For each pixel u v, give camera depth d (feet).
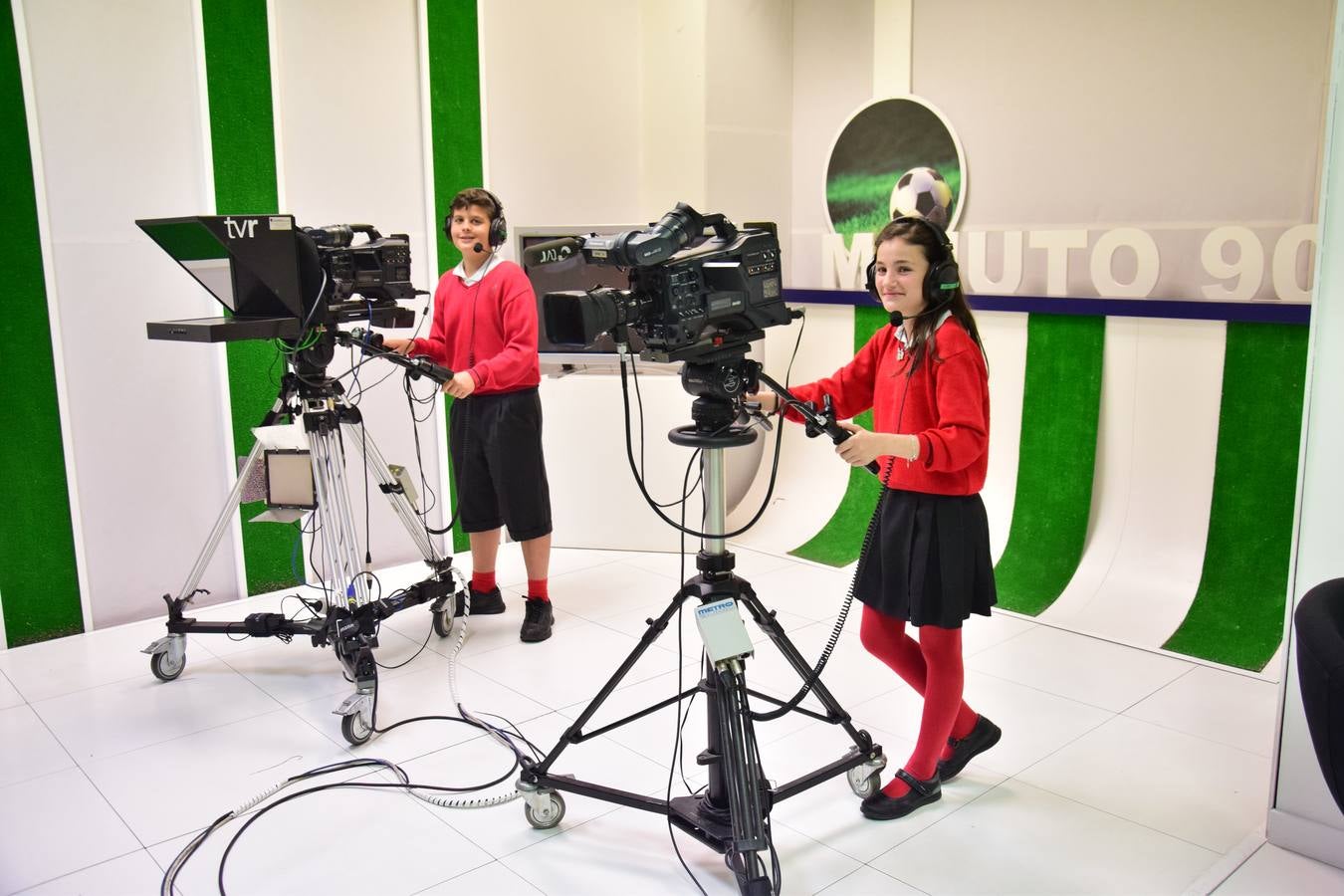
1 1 10.57
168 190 11.95
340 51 13.03
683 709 9.72
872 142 14.61
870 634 8.08
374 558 14.16
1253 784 8.37
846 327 15.38
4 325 10.99
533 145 15.10
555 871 7.22
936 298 7.35
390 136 13.61
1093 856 7.36
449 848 7.50
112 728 9.43
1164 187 11.78
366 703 9.09
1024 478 13.34
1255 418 11.36
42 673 10.68
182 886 7.02
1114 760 8.77
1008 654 11.04
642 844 7.55
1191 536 12.00
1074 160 12.51
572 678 10.49
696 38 14.85
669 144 15.60
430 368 10.10
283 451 9.63
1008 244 13.28
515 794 8.13
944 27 13.60
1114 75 12.04
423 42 13.60
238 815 7.91
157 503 12.28
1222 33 11.14
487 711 9.71
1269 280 11.07
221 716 9.69
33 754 8.94
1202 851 7.41
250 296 9.61
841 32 14.88
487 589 12.42
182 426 12.34
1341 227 6.80
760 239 6.77
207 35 11.90
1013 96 12.98
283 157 12.64
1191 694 10.04
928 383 7.42
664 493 14.73
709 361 6.61
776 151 15.67
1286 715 7.33
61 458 11.50
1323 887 6.98
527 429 11.30
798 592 13.07
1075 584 12.45
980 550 7.59
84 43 11.19
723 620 6.40
